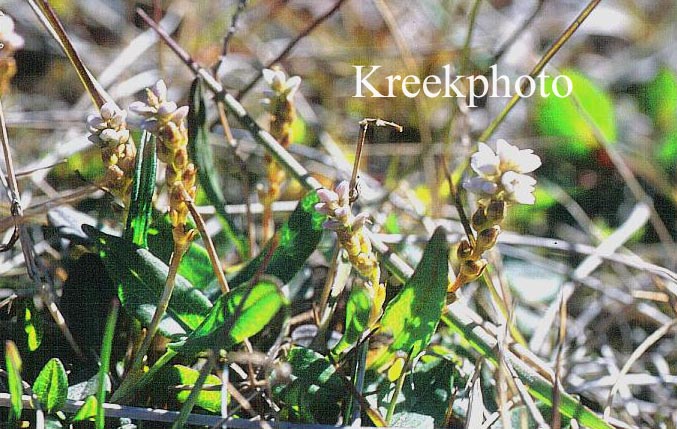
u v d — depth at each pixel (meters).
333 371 0.34
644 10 0.63
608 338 0.41
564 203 0.46
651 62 0.59
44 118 0.44
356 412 0.33
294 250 0.34
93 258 0.35
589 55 0.61
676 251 0.43
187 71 0.49
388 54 0.53
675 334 0.41
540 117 0.51
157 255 0.35
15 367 0.32
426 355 0.36
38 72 0.49
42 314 0.35
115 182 0.34
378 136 0.49
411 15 0.58
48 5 0.35
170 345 0.33
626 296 0.41
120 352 0.35
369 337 0.34
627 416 0.37
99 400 0.32
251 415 0.34
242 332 0.33
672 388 0.39
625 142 0.53
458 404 0.35
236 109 0.37
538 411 0.34
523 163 0.32
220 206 0.37
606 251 0.41
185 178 0.32
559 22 0.61
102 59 0.51
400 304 0.33
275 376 0.34
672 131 0.52
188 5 0.51
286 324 0.34
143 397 0.34
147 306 0.34
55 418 0.33
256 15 0.55
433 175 0.42
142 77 0.46
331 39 0.57
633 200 0.48
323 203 0.33
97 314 0.35
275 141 0.37
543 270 0.42
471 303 0.39
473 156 0.32
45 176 0.41
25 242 0.35
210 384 0.34
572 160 0.50
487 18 0.60
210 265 0.35
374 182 0.43
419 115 0.43
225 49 0.39
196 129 0.36
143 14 0.39
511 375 0.34
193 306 0.34
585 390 0.37
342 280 0.35
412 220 0.42
